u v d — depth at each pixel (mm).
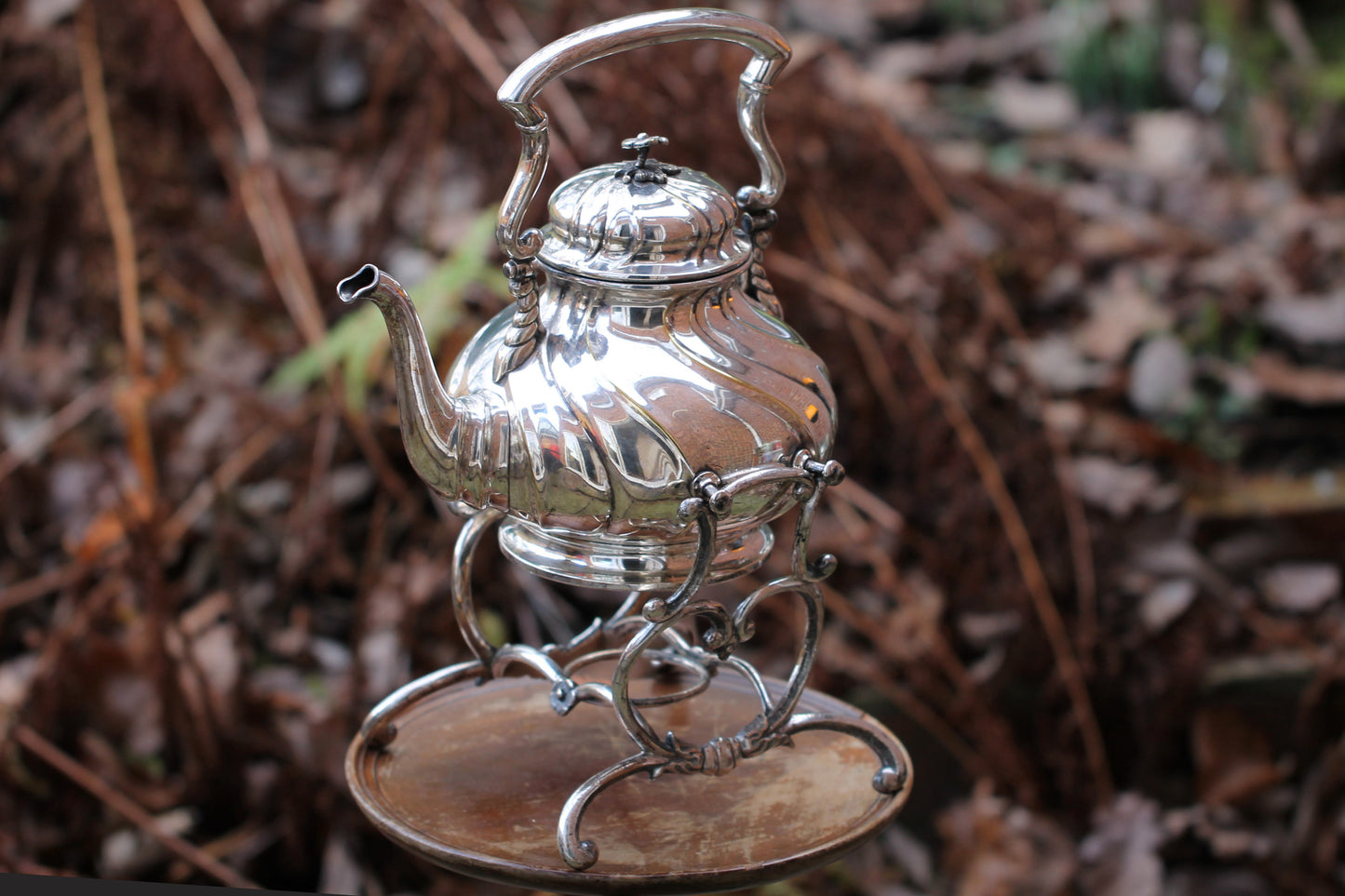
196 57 2547
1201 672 2482
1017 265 2990
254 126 2398
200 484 2328
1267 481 2867
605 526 1337
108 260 2561
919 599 2400
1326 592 2682
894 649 2309
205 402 2385
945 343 2531
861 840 1358
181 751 2109
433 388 1322
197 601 2287
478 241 2145
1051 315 3006
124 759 2098
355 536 2336
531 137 1317
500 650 1441
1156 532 2561
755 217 1397
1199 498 2807
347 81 2982
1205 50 4133
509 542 1394
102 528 2176
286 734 2072
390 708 1430
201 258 2592
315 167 2820
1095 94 4109
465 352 1377
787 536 2348
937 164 2945
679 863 1332
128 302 2271
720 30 1348
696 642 1467
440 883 2066
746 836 1358
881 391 2391
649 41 1337
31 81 2680
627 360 1323
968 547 2404
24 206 2689
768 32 1360
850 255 2551
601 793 1397
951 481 2391
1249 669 2580
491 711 1473
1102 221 3369
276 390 2188
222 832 2094
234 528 2188
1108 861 2264
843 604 2293
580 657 1461
